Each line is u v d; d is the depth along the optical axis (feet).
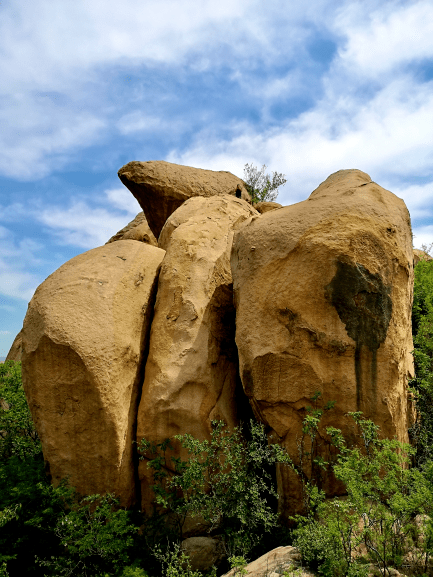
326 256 16.84
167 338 20.31
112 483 18.28
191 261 22.03
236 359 21.40
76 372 17.74
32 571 17.76
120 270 21.03
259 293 17.99
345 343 16.67
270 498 18.60
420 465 15.62
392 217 18.12
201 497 17.30
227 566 17.06
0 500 18.63
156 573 17.02
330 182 23.29
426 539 12.50
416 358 19.63
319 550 12.96
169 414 18.90
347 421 16.74
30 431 25.12
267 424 17.83
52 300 18.80
